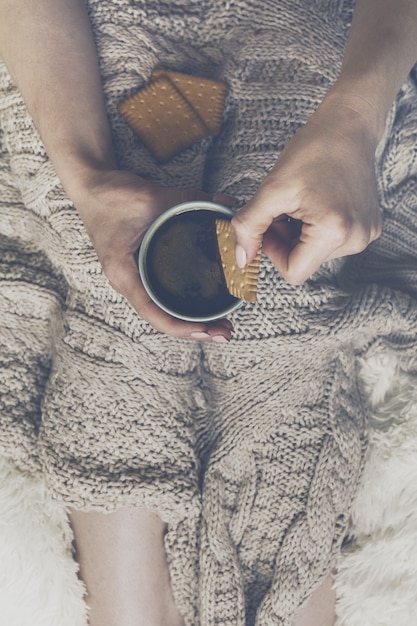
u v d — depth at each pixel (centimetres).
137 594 99
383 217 107
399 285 108
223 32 98
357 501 104
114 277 91
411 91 104
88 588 100
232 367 97
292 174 83
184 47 98
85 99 94
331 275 100
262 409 98
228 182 96
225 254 84
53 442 97
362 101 86
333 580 103
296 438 99
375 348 105
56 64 94
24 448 102
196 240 86
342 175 83
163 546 99
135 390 95
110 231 91
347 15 101
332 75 97
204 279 85
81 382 96
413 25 90
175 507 97
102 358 96
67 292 101
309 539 99
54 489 96
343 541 105
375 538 104
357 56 88
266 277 95
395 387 107
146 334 95
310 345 97
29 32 94
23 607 101
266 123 97
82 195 93
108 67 96
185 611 100
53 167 96
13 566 101
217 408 99
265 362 97
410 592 103
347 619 102
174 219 85
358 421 102
